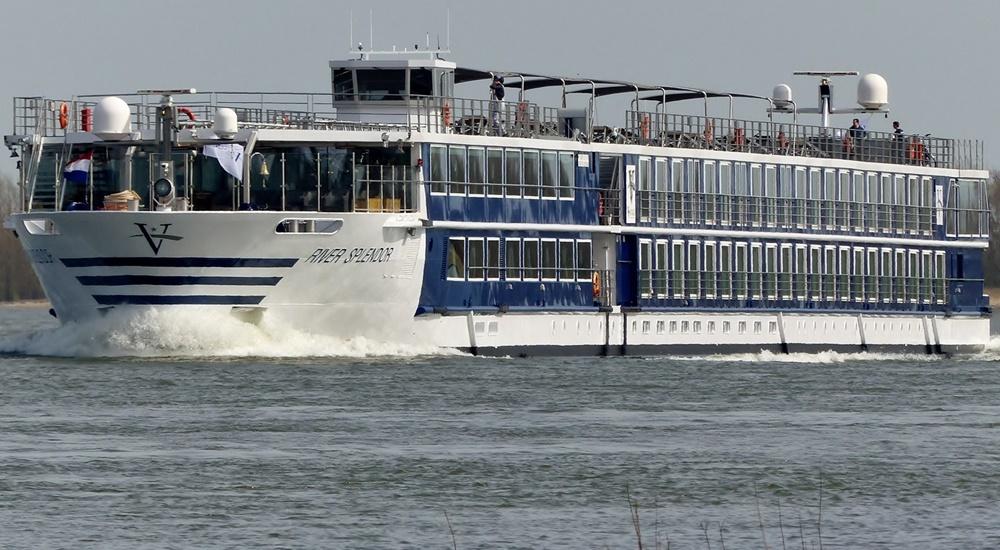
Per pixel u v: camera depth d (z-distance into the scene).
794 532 163.75
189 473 186.88
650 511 171.88
